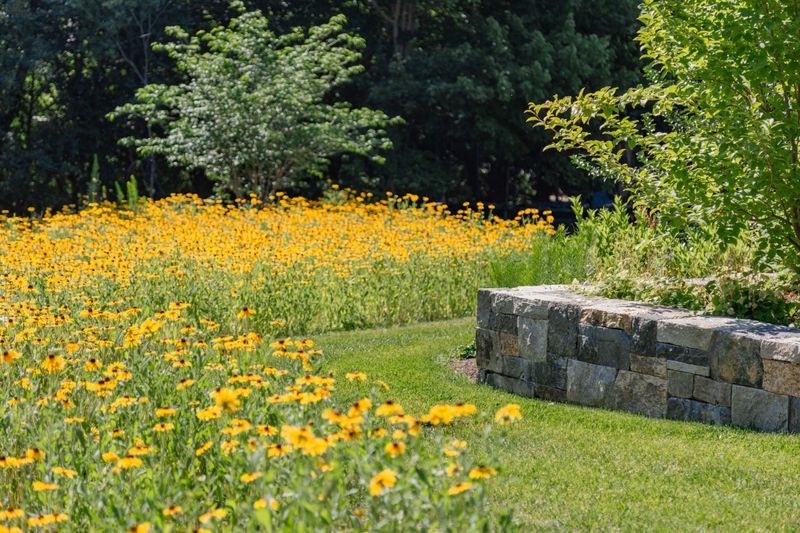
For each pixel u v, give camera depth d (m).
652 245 8.50
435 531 3.19
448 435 6.10
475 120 28.69
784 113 7.31
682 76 7.64
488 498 4.87
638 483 5.18
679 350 6.64
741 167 7.08
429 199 29.67
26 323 6.79
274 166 20.44
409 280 11.73
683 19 7.33
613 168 7.98
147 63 28.11
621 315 7.03
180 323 7.63
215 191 21.19
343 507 3.62
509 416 3.59
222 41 21.05
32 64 26.88
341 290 11.09
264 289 10.27
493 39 27.73
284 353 5.13
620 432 6.30
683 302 7.45
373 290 11.38
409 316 11.59
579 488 5.08
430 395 7.39
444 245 12.58
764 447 5.77
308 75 20.92
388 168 28.31
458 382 8.10
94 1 26.64
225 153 20.25
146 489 3.86
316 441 3.31
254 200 15.96
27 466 4.52
